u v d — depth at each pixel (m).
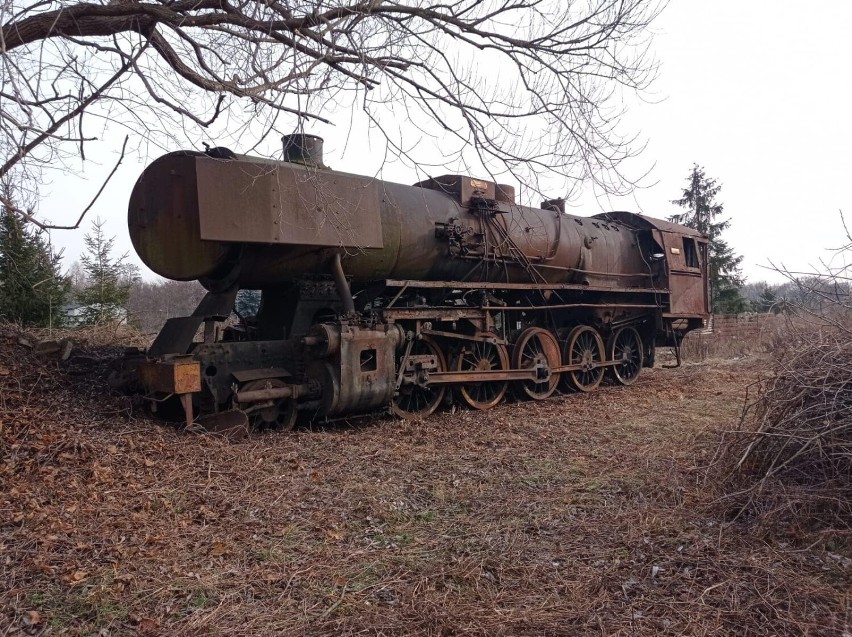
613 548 4.09
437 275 9.26
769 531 4.13
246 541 4.18
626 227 13.31
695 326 14.45
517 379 10.00
